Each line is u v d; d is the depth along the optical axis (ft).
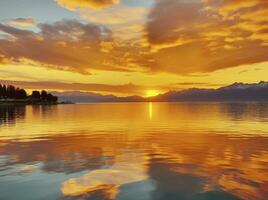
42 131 90.74
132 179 34.30
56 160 44.98
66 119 156.04
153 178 34.63
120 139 70.64
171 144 61.77
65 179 34.35
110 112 264.93
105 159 45.68
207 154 49.62
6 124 120.47
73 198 28.14
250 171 37.63
